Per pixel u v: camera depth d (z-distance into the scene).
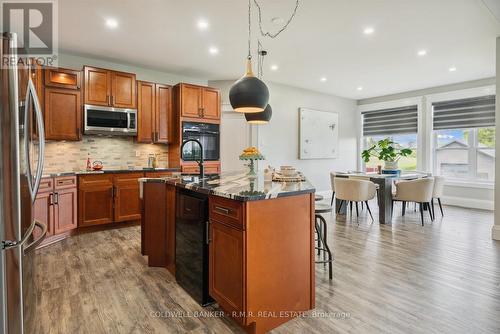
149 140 4.67
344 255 3.03
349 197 4.43
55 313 1.94
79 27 3.38
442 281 2.41
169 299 2.14
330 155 7.17
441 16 3.12
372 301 2.10
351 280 2.44
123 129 4.38
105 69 4.21
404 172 5.68
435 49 4.07
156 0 2.80
